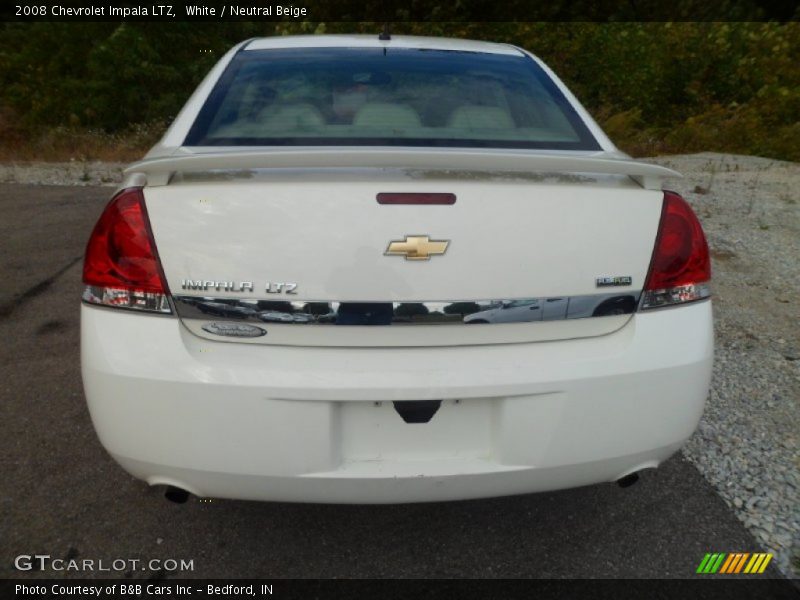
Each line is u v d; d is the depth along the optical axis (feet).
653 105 52.75
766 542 6.82
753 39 54.65
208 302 5.23
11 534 6.77
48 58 63.36
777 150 43.39
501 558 6.61
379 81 7.59
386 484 5.45
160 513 7.14
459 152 5.40
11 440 8.36
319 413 5.25
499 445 5.51
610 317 5.63
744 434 8.73
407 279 5.20
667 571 6.44
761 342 11.81
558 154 6.67
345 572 6.41
